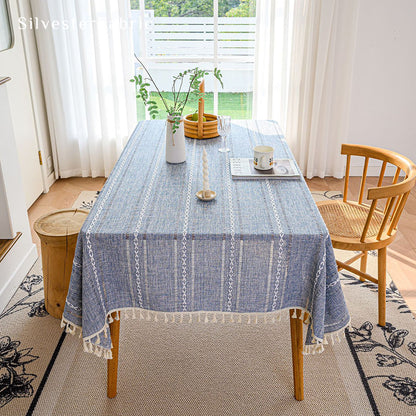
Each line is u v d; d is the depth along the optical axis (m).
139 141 2.69
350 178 4.24
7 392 2.09
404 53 3.89
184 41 4.01
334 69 3.91
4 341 2.38
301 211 1.92
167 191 2.09
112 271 1.81
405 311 2.61
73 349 2.33
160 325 2.50
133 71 3.97
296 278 1.82
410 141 4.19
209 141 2.70
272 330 2.47
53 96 3.91
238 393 2.10
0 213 2.68
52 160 4.17
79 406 2.03
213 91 4.18
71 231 2.38
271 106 4.01
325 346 2.36
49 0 3.67
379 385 2.14
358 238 2.35
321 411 2.01
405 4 3.75
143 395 2.09
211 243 1.76
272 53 3.83
